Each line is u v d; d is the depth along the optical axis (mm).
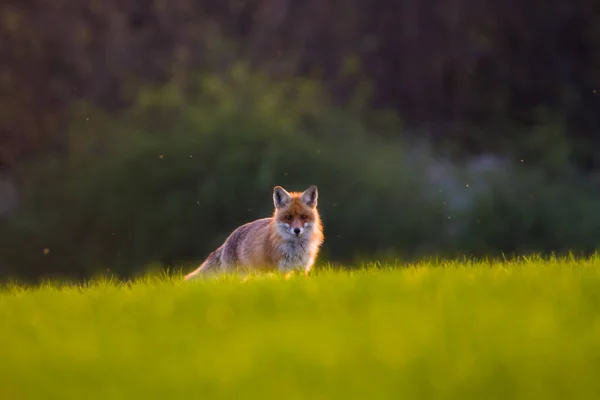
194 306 9227
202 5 39219
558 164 33375
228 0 39594
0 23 35812
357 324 8133
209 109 33188
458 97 38719
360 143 32688
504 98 38031
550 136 34281
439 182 32156
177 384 6566
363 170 31062
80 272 31125
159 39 38125
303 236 13242
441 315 8359
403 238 29859
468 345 7344
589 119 37562
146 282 12195
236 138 31547
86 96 36625
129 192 31203
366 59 38938
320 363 6887
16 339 8109
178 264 30688
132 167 31438
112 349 7555
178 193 30922
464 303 8930
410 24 38812
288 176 30688
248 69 34781
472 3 38000
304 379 6594
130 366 7043
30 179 32562
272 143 31250
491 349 7223
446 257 29469
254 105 33031
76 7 37219
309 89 34219
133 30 38562
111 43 37438
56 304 9773
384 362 6895
